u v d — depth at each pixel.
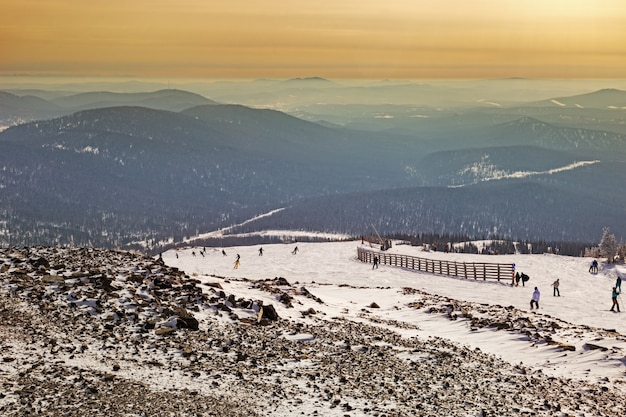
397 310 37.06
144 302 22.98
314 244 100.31
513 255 79.75
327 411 14.60
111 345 18.16
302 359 19.70
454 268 66.06
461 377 19.59
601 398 18.45
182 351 18.58
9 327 18.31
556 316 41.31
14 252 29.33
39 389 13.89
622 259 70.88
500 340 27.67
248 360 18.70
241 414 13.88
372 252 78.12
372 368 19.58
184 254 96.75
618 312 43.34
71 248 32.56
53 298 21.69
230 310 24.89
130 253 33.75
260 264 75.44
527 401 17.28
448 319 33.38
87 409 13.11
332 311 32.22
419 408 15.52
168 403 14.05
